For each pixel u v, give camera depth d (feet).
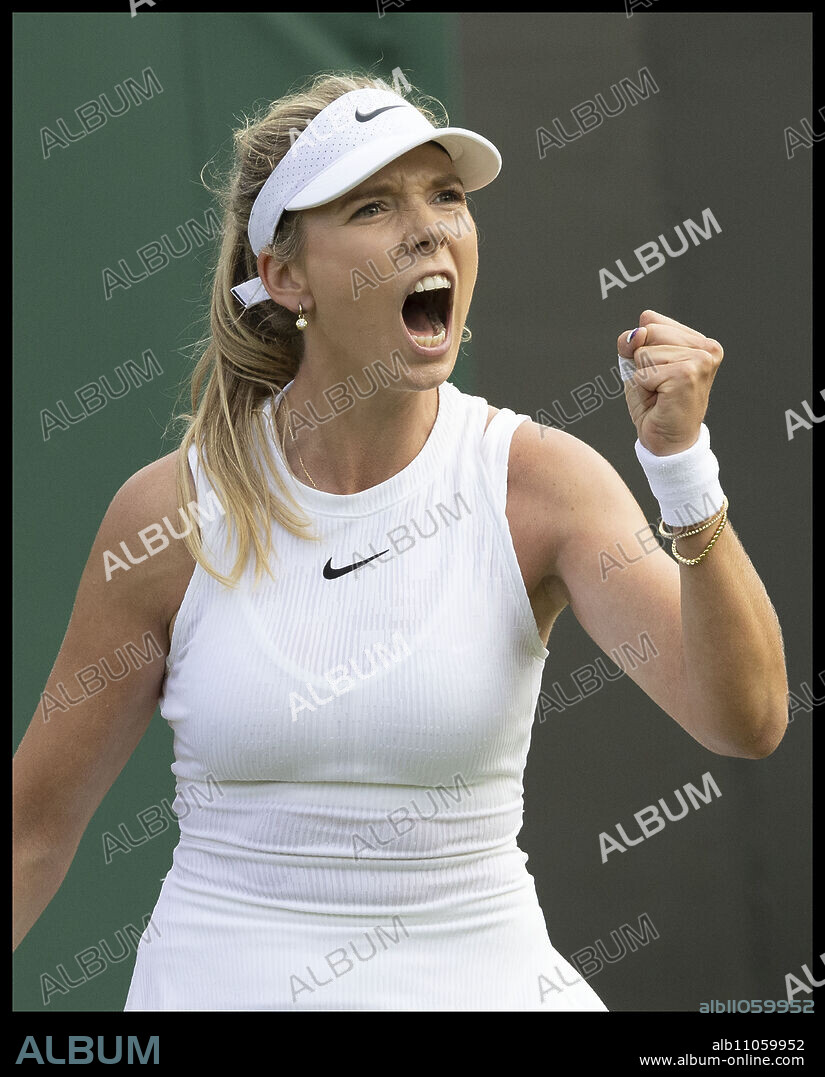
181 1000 22.39
